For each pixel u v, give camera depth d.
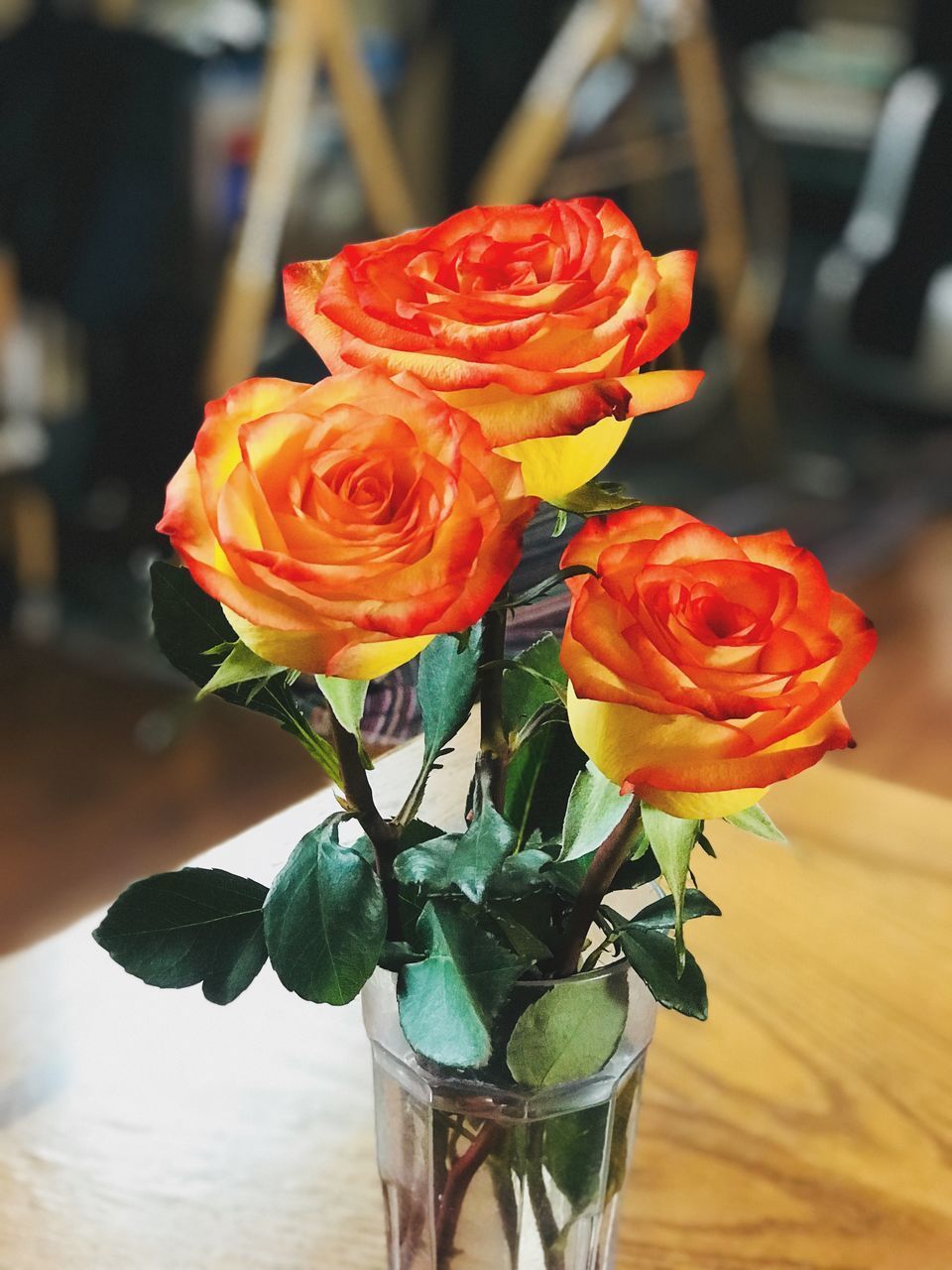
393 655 0.35
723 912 0.79
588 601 0.36
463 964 0.42
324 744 0.44
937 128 2.57
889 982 0.75
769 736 0.35
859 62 3.53
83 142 1.96
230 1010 0.72
